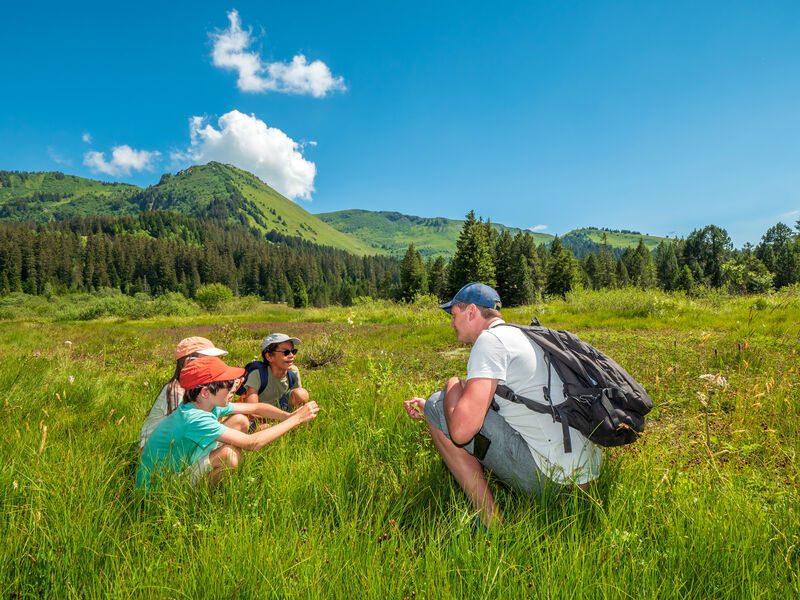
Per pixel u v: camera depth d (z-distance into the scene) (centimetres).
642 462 268
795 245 8738
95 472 261
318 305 15750
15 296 7575
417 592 165
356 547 191
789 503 217
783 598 159
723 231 9569
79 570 186
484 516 222
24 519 213
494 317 257
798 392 424
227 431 264
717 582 170
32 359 717
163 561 187
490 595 163
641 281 10138
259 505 234
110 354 1169
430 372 788
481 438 235
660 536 196
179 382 286
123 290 16762
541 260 9862
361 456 300
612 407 214
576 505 212
